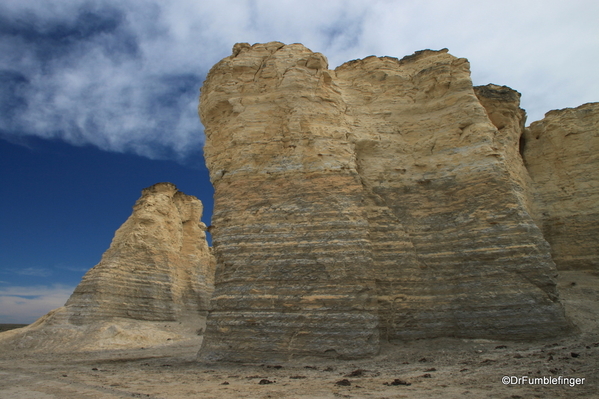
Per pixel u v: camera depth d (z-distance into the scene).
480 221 16.86
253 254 16.61
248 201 17.77
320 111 19.22
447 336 15.90
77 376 13.60
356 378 10.89
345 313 14.99
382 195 18.73
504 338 15.02
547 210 22.67
